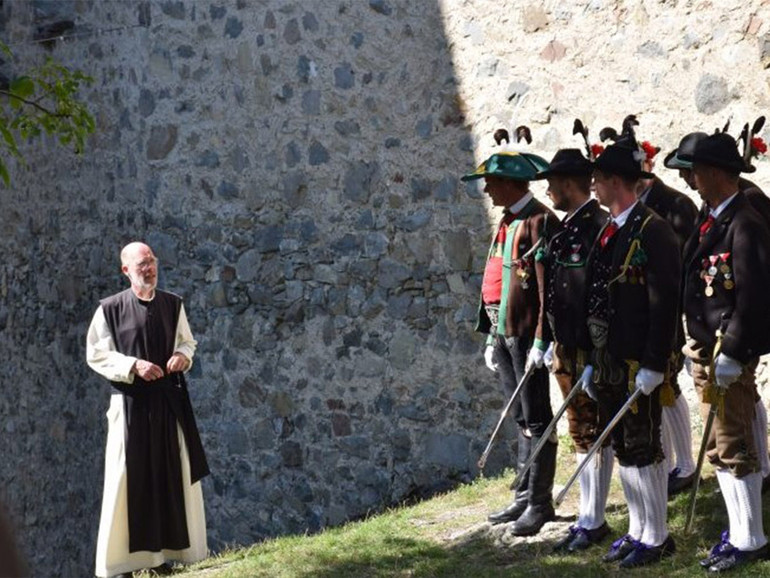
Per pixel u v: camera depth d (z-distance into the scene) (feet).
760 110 23.65
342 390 30.66
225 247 33.14
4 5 39.58
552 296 17.49
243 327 32.76
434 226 28.86
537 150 27.04
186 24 33.71
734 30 23.89
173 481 22.75
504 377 20.07
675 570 16.88
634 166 16.43
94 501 37.52
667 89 24.94
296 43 31.27
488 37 27.73
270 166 31.99
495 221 27.78
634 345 16.26
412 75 29.14
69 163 37.81
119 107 35.78
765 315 15.33
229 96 32.86
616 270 16.35
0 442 41.81
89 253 37.32
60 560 39.19
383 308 29.86
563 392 18.37
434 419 28.94
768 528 17.67
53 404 39.29
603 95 25.94
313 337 31.24
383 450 29.91
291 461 31.78
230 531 33.24
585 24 26.13
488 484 25.30
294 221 31.55
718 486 19.84
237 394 32.99
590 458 16.78
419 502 27.89
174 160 34.30
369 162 30.04
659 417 17.01
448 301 28.66
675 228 19.58
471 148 28.17
